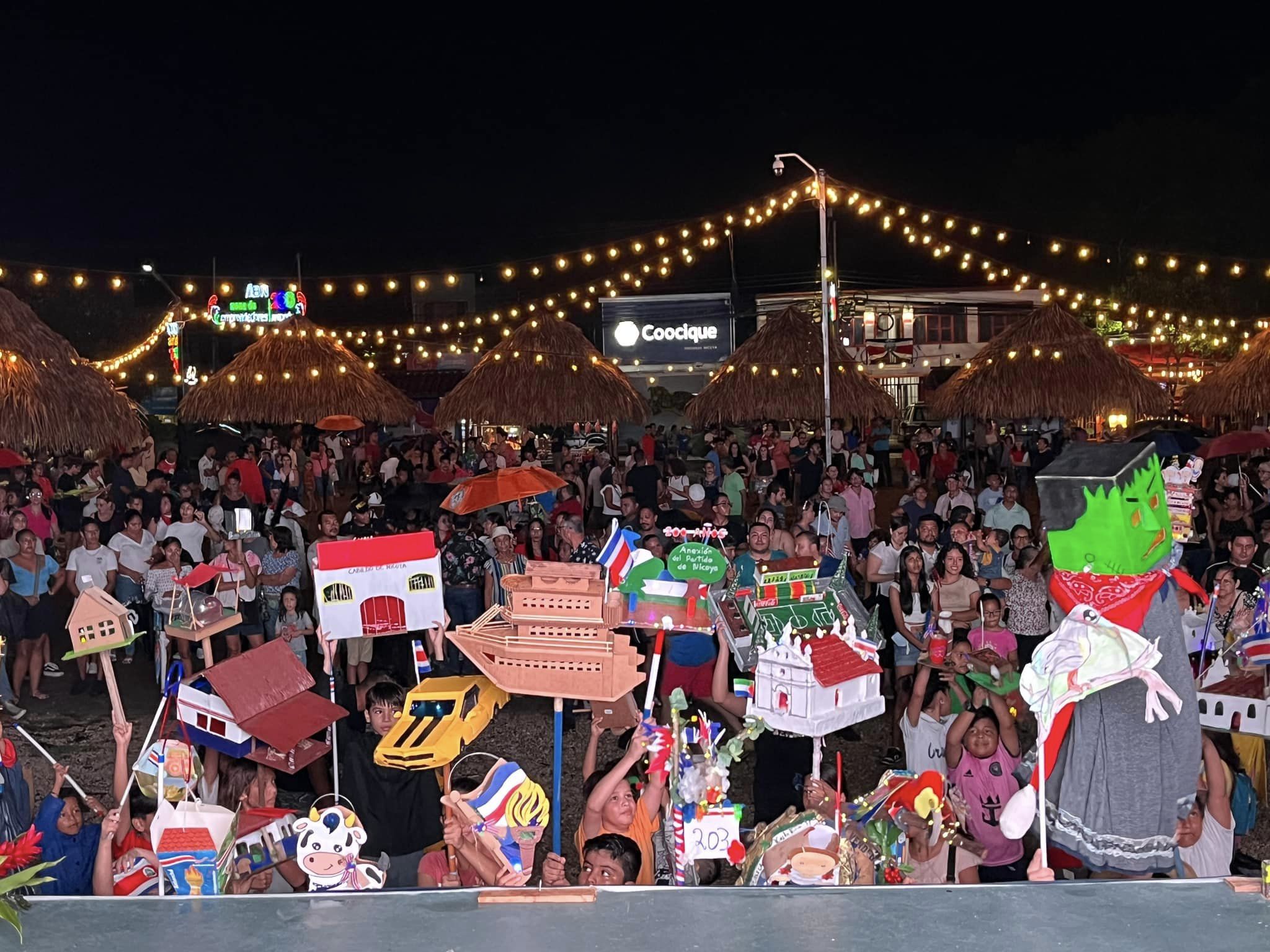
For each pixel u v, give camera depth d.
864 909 1.96
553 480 10.58
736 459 23.03
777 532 9.41
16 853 2.48
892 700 8.94
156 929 1.92
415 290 46.28
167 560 9.52
